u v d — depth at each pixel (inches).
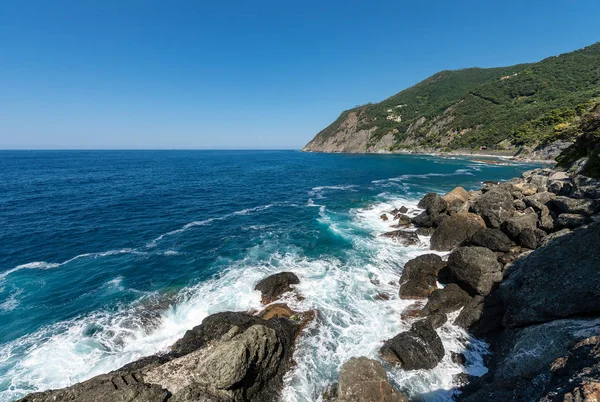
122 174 2349.9
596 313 307.3
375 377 293.9
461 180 1962.4
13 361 369.1
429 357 367.6
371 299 516.4
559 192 791.1
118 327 438.6
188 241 794.8
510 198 748.6
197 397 272.4
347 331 431.8
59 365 364.2
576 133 2342.5
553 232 624.7
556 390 168.4
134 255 698.8
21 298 513.7
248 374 311.1
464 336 418.9
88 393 276.2
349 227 914.1
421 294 518.9
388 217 1011.3
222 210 1154.0
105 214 1053.8
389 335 424.8
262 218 1034.7
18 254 696.4
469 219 705.0
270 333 350.6
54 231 856.3
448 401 316.8
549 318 338.6
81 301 506.6
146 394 267.9
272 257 688.4
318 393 331.9
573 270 350.3
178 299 513.3
